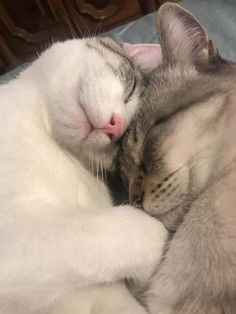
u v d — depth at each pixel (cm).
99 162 27
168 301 22
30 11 55
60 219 21
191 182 23
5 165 22
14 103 25
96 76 26
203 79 25
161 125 24
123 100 26
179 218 23
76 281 21
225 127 23
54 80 26
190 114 23
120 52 30
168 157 23
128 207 23
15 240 20
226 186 22
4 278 20
